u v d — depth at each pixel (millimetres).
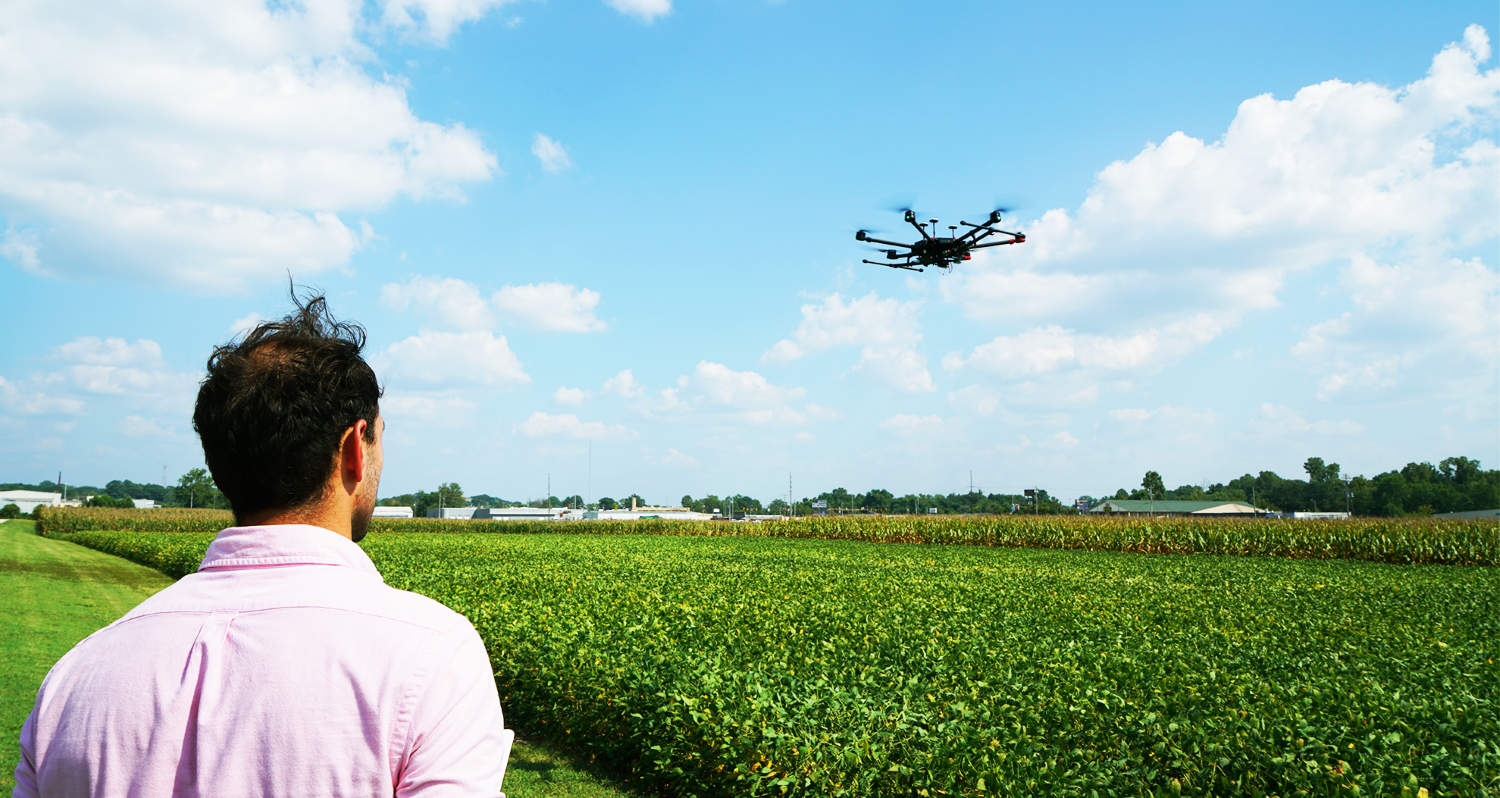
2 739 7324
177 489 117188
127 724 1053
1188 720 5141
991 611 11422
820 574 18703
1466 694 6062
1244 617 10992
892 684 6418
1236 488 144750
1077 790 4328
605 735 7148
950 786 4594
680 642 8102
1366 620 10859
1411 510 113562
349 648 1104
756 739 5418
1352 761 4426
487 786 1121
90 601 17062
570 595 12430
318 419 1254
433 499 135750
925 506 139625
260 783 1025
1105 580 17703
